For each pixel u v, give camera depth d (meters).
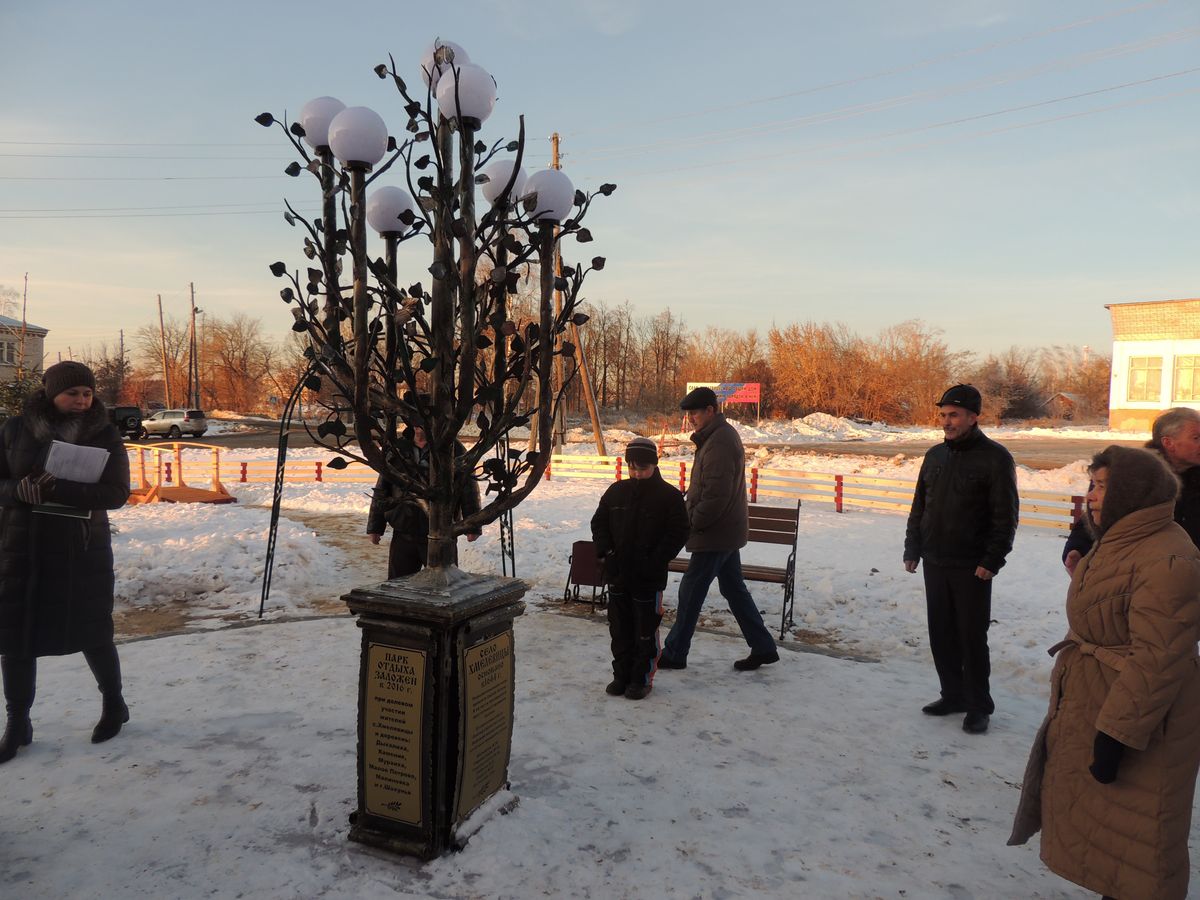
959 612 4.38
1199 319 37.09
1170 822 2.31
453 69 2.79
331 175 3.00
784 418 57.38
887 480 17.03
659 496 4.68
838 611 7.05
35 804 3.24
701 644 5.98
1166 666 2.24
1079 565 2.61
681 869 2.88
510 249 2.97
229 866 2.81
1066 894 2.78
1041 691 5.10
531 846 2.98
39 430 3.59
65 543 3.66
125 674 4.96
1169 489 2.40
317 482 18.56
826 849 3.06
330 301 2.99
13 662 3.63
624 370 71.69
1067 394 62.34
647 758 3.85
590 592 7.62
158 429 40.88
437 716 2.87
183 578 7.48
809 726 4.33
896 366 56.41
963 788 3.63
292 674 4.99
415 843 2.90
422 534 5.30
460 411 2.97
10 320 56.50
